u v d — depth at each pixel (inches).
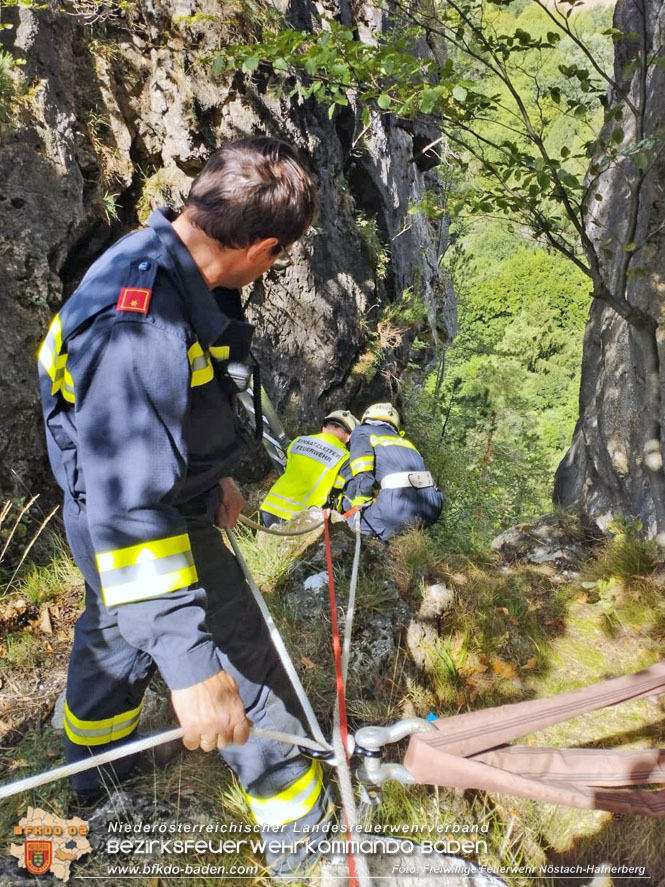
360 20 301.3
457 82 99.8
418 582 125.6
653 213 146.6
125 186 197.3
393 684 108.1
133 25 210.5
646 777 67.7
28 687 106.4
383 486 169.0
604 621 128.2
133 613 52.6
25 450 147.0
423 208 121.5
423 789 91.0
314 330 261.3
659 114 148.3
